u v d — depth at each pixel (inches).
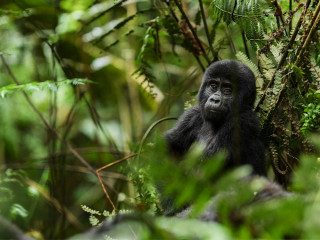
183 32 272.5
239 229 66.4
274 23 227.1
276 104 214.5
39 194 305.1
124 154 319.3
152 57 309.3
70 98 404.2
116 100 418.9
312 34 203.0
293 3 255.4
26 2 327.6
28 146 401.7
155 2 294.7
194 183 67.8
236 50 302.4
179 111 370.9
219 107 222.8
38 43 357.1
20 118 408.2
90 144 409.7
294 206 64.2
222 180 67.4
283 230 67.0
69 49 350.0
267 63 223.8
